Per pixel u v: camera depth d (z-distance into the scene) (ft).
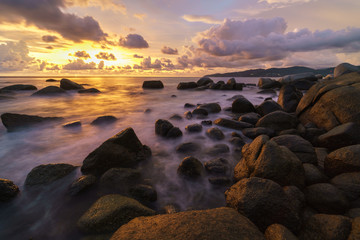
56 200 12.44
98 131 26.89
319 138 18.56
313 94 26.37
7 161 17.89
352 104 20.68
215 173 15.69
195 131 25.58
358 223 8.33
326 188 11.11
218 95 72.08
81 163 17.57
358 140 15.75
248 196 9.80
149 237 7.13
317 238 8.59
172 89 99.14
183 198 13.12
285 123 24.34
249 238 7.08
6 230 10.31
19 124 27.14
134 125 30.07
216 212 8.53
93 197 12.73
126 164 17.06
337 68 74.02
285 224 9.12
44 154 19.48
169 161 18.33
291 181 11.67
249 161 13.52
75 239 9.66
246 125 26.61
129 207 10.46
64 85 80.53
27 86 80.12
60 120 32.01
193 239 6.82
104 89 97.81
